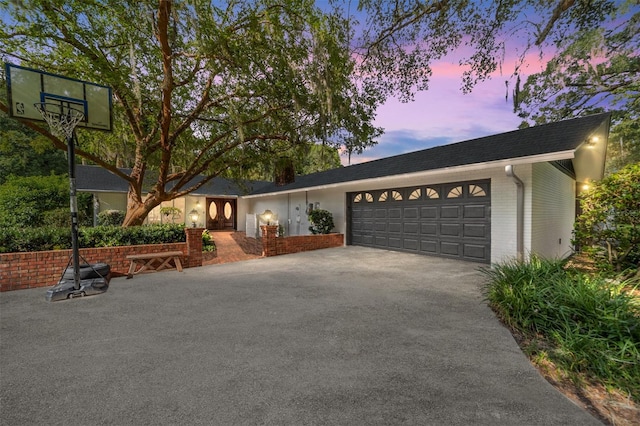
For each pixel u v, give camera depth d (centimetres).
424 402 214
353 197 1194
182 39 672
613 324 291
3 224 968
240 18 688
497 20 431
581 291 347
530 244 668
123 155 1072
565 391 234
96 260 648
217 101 837
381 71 593
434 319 385
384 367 264
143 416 201
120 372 258
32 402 216
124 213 1405
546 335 323
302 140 880
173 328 361
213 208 1867
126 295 511
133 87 730
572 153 553
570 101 1335
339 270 720
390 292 519
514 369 261
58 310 432
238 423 193
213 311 424
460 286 555
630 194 524
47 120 544
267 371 258
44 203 1169
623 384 237
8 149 1028
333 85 658
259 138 890
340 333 341
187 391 229
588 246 600
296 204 1514
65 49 691
